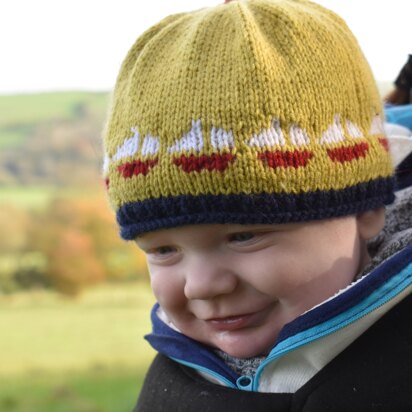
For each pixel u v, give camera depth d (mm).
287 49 973
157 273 1006
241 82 935
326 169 927
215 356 1028
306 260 929
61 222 8617
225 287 938
